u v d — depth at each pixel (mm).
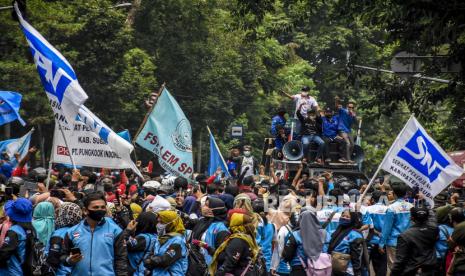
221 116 91438
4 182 28938
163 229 20609
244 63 96875
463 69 33406
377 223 27266
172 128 34594
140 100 77250
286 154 40031
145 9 86875
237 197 21469
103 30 73938
